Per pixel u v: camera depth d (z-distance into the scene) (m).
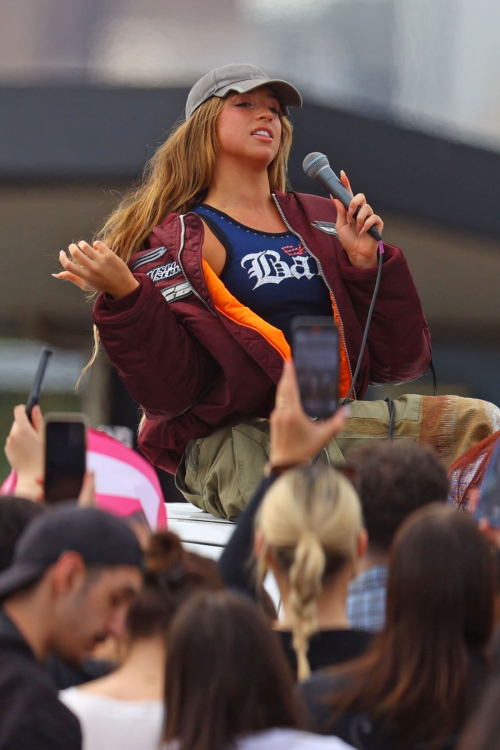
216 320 11.76
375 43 31.23
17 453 8.19
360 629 7.48
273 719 5.75
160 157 12.86
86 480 7.89
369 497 7.84
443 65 32.25
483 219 33.03
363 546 7.12
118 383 39.19
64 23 28.98
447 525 6.46
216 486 12.16
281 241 12.39
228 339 11.69
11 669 6.05
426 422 12.12
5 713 5.95
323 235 12.45
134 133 28.42
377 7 31.11
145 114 28.41
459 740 6.01
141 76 29.19
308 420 7.12
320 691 6.43
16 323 38.72
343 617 7.00
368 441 11.95
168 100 28.34
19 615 6.23
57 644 6.29
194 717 5.59
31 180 29.20
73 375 39.03
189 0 29.16
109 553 6.24
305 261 12.31
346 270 12.14
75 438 7.89
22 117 28.83
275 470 7.26
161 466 12.98
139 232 12.73
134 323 11.17
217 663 5.63
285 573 6.85
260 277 12.12
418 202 31.66
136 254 12.35
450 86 32.50
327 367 7.61
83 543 6.22
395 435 12.06
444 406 12.22
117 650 7.60
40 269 36.00
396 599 6.42
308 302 12.25
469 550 6.41
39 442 8.20
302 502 6.73
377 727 6.24
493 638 6.49
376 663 6.39
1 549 7.19
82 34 29.05
